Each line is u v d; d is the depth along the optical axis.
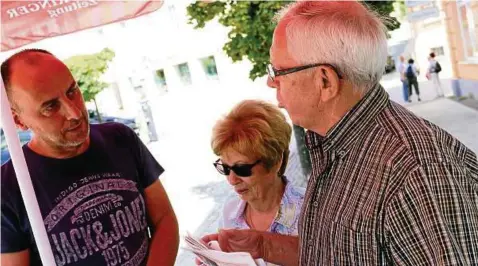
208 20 5.05
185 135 9.34
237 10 4.94
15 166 1.20
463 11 9.17
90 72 6.23
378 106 1.18
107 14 2.47
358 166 1.15
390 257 1.09
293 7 1.27
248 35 5.06
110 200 1.67
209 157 7.89
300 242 1.37
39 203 1.56
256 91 8.86
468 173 1.09
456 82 9.10
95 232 1.63
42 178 1.57
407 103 9.24
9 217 1.48
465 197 1.01
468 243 0.98
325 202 1.23
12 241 1.49
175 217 1.91
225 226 2.01
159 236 1.82
